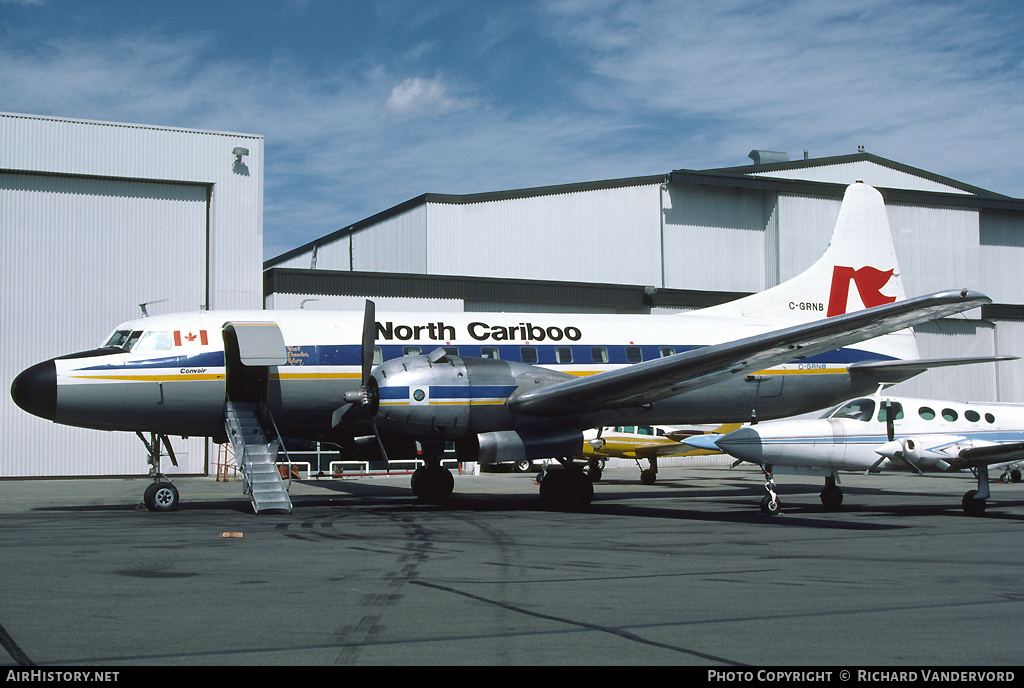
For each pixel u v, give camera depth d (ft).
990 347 119.14
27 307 78.28
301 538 34.86
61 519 43.42
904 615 20.65
